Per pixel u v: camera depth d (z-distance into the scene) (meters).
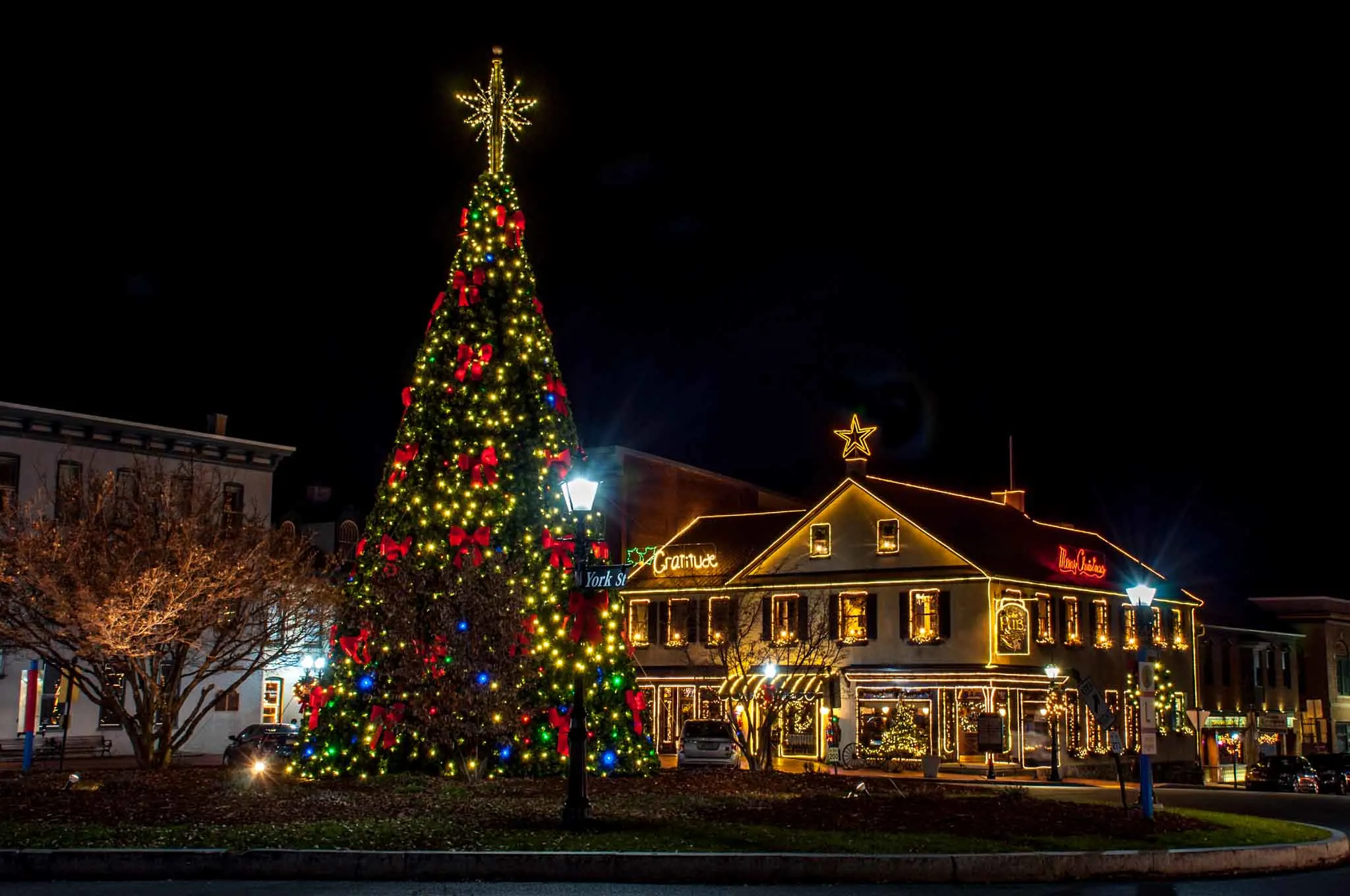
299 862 15.11
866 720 48.91
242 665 40.53
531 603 25.77
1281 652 70.75
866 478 51.47
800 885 14.82
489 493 27.08
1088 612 52.72
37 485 39.75
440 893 13.87
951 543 48.66
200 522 29.62
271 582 29.59
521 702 25.06
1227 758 61.53
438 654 24.84
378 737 26.02
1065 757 48.59
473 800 21.22
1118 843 17.30
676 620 54.16
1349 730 74.56
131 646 26.58
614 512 59.03
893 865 15.14
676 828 17.62
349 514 53.03
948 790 26.53
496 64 30.03
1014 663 47.88
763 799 22.25
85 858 15.09
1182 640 59.06
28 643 28.19
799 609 51.25
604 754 26.73
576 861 14.98
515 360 28.22
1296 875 16.86
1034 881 15.41
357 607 27.22
